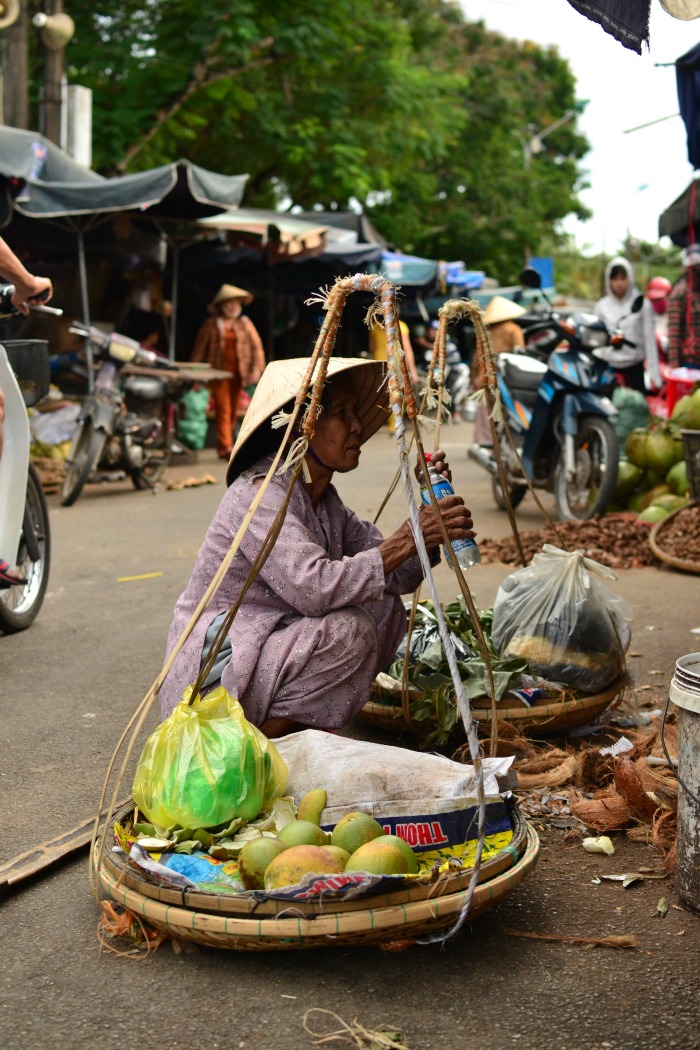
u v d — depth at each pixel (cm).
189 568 684
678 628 516
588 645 363
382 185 2088
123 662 480
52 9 1340
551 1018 212
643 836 296
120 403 982
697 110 555
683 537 675
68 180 1120
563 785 330
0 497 493
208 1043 207
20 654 495
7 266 457
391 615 338
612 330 773
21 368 503
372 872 229
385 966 232
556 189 3600
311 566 294
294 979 228
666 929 248
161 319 1444
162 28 1677
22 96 1327
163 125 1755
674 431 795
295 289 1678
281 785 271
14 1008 220
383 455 1405
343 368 295
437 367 326
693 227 853
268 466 309
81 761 361
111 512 938
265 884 231
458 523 288
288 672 302
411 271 1753
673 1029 208
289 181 2133
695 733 248
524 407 844
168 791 257
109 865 246
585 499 808
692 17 315
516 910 258
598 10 292
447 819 260
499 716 344
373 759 271
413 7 2300
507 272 3238
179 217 1268
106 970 234
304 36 1709
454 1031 209
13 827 309
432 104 2125
